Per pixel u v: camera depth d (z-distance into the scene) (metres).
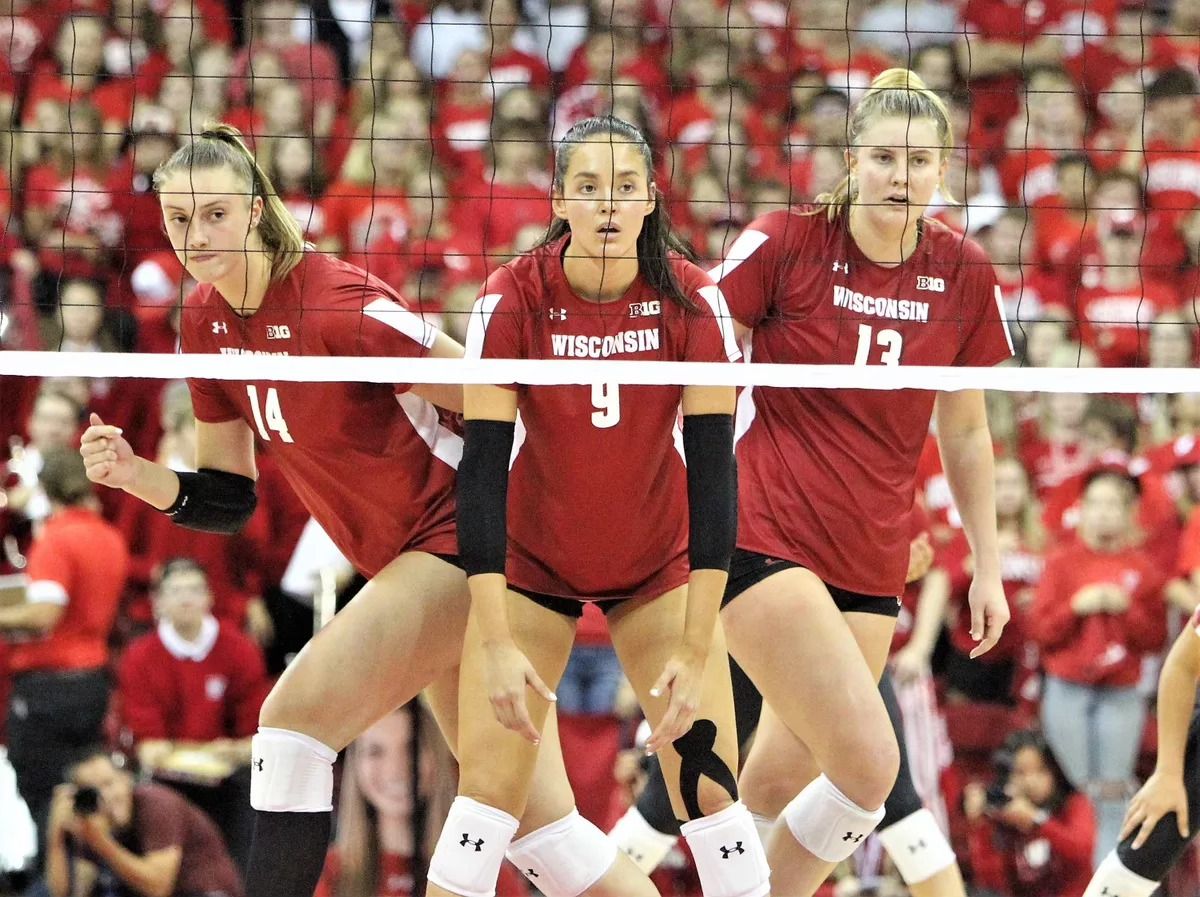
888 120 8.66
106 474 8.30
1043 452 15.80
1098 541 13.96
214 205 8.08
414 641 8.09
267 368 7.88
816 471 8.80
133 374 7.93
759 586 8.58
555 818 8.56
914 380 8.18
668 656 8.00
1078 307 17.20
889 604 9.09
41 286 16.89
